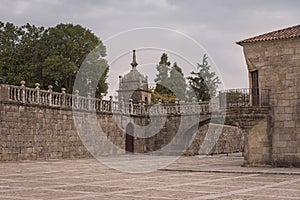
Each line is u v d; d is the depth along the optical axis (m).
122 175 23.59
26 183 18.97
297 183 19.17
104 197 14.56
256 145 28.28
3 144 32.88
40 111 36.75
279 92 27.61
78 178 21.58
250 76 29.11
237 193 15.67
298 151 26.92
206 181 20.22
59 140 38.88
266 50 28.20
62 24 52.84
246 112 27.69
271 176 22.66
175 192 16.00
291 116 27.16
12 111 33.81
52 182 19.52
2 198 14.09
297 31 28.45
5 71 53.12
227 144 56.47
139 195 15.12
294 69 27.17
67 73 50.44
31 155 35.66
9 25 56.22
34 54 52.88
